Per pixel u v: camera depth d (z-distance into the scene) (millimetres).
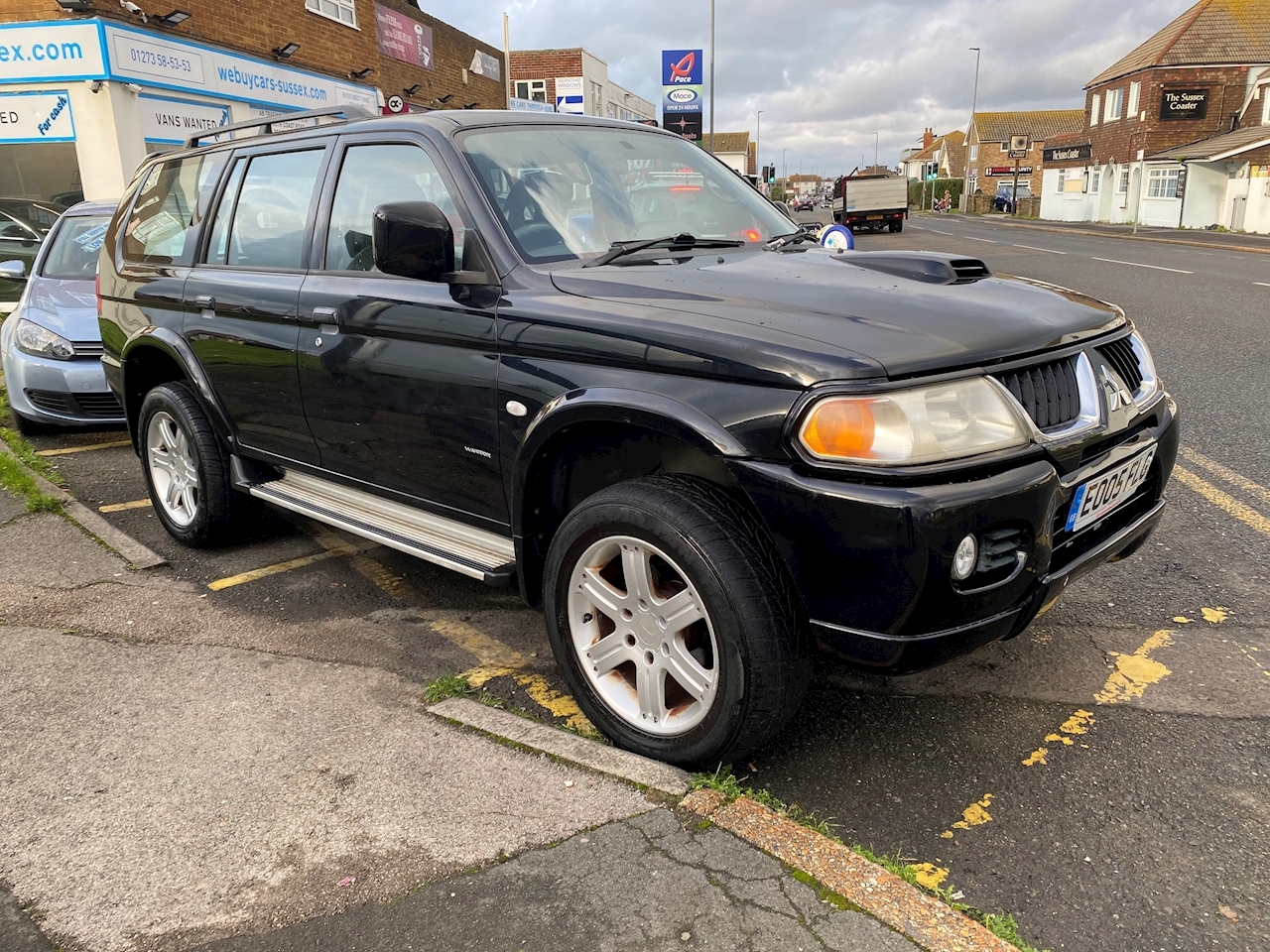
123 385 4645
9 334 6590
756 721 2369
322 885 2145
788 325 2402
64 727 2850
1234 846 2281
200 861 2238
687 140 4156
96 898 2127
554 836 2268
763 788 2562
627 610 2609
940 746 2746
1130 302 12227
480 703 2912
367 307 3238
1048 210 55844
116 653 3369
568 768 2539
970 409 2291
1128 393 2785
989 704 2963
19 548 4461
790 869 2115
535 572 2963
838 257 3318
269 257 3830
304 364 3547
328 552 4465
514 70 43500
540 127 3516
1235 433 5906
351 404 3393
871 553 2166
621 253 3109
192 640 3494
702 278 2848
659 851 2197
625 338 2521
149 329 4359
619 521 2492
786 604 2348
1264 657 3197
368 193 3428
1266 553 4066
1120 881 2176
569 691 3094
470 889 2109
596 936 1960
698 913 2004
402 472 3318
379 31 21656
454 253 3033
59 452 6449
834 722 2883
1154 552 4109
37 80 13062
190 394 4316
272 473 4195
